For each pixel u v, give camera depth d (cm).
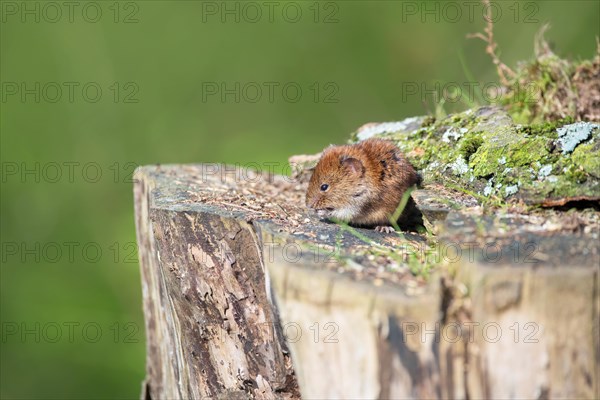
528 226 732
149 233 1031
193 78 2286
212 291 827
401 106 2312
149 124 2205
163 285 945
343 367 657
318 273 662
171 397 1022
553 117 1145
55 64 2175
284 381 794
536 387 634
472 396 638
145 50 2269
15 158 2084
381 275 673
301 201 1005
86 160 2120
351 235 796
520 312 623
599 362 631
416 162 980
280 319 719
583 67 1158
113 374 1850
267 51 2342
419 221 960
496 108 994
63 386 1847
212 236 827
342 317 648
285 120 2300
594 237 692
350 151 968
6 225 2048
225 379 835
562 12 2139
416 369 636
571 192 807
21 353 1877
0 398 1836
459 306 638
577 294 614
